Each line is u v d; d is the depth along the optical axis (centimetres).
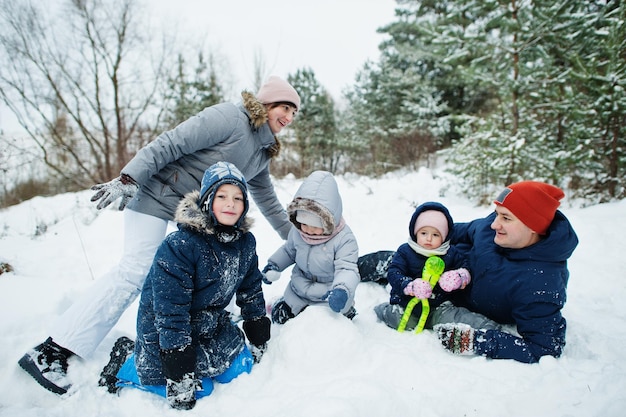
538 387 173
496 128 658
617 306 278
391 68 1401
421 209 245
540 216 203
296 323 214
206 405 179
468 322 224
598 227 401
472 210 553
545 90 630
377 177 1020
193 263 181
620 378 175
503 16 630
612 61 555
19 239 518
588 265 341
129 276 208
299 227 246
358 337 209
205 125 215
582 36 617
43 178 1422
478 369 195
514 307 211
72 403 180
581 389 170
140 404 181
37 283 310
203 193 185
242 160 235
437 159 1209
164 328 174
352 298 236
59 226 601
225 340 201
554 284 203
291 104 241
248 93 235
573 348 220
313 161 1236
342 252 239
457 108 1315
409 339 225
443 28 671
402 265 253
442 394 174
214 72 1616
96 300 201
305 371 196
